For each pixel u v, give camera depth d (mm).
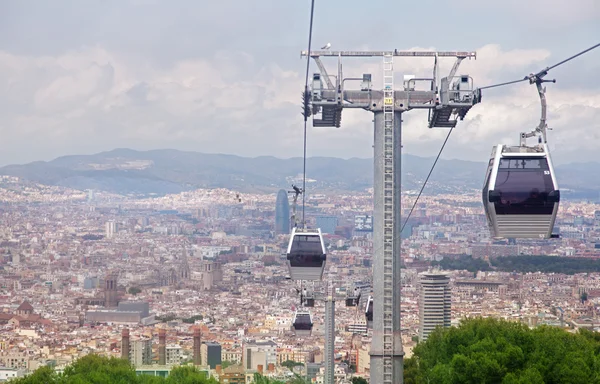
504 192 61906
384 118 61750
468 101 61656
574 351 97938
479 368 90375
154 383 129875
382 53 62000
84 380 122875
